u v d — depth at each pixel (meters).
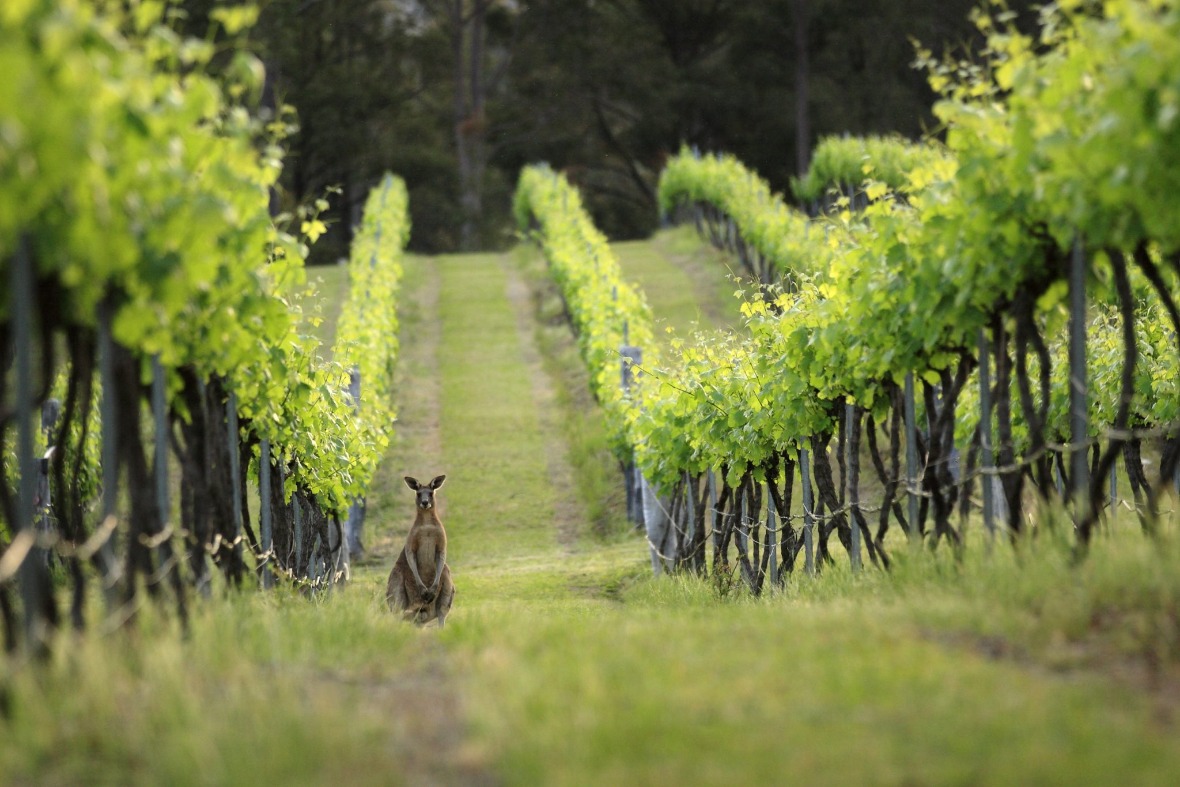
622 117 163.12
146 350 16.48
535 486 55.72
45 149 12.32
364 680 16.44
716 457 33.72
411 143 152.12
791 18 135.25
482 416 64.50
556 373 70.94
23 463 13.81
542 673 15.40
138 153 14.30
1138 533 23.16
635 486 49.75
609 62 149.88
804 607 21.88
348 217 160.75
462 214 152.38
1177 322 18.62
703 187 91.94
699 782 11.20
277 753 12.23
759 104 140.75
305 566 34.59
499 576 42.75
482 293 92.50
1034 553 19.33
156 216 14.97
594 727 12.72
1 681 14.10
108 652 15.45
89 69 13.13
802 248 59.53
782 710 13.19
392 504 54.41
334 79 143.62
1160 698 13.41
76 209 13.43
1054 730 12.14
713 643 17.09
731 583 34.91
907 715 12.78
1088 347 30.81
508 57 161.00
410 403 66.62
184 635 17.59
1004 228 18.56
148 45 15.00
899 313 22.55
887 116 130.38
